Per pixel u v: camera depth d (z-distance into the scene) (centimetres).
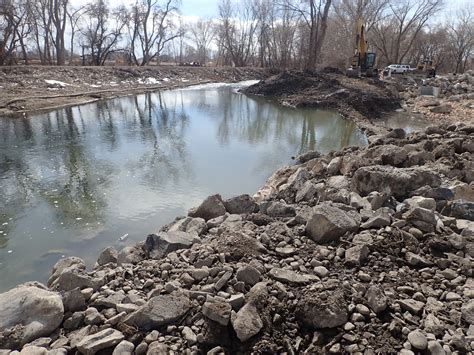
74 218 741
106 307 367
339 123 1827
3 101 1831
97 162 1091
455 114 1873
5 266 585
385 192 570
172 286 382
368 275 384
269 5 4909
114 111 1956
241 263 410
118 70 3178
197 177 982
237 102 2478
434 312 330
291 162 1130
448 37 5469
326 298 331
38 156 1135
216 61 6319
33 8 3098
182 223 588
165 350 309
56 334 341
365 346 299
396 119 1872
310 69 3139
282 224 509
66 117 1744
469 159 797
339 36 4256
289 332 322
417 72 3662
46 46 3425
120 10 3812
